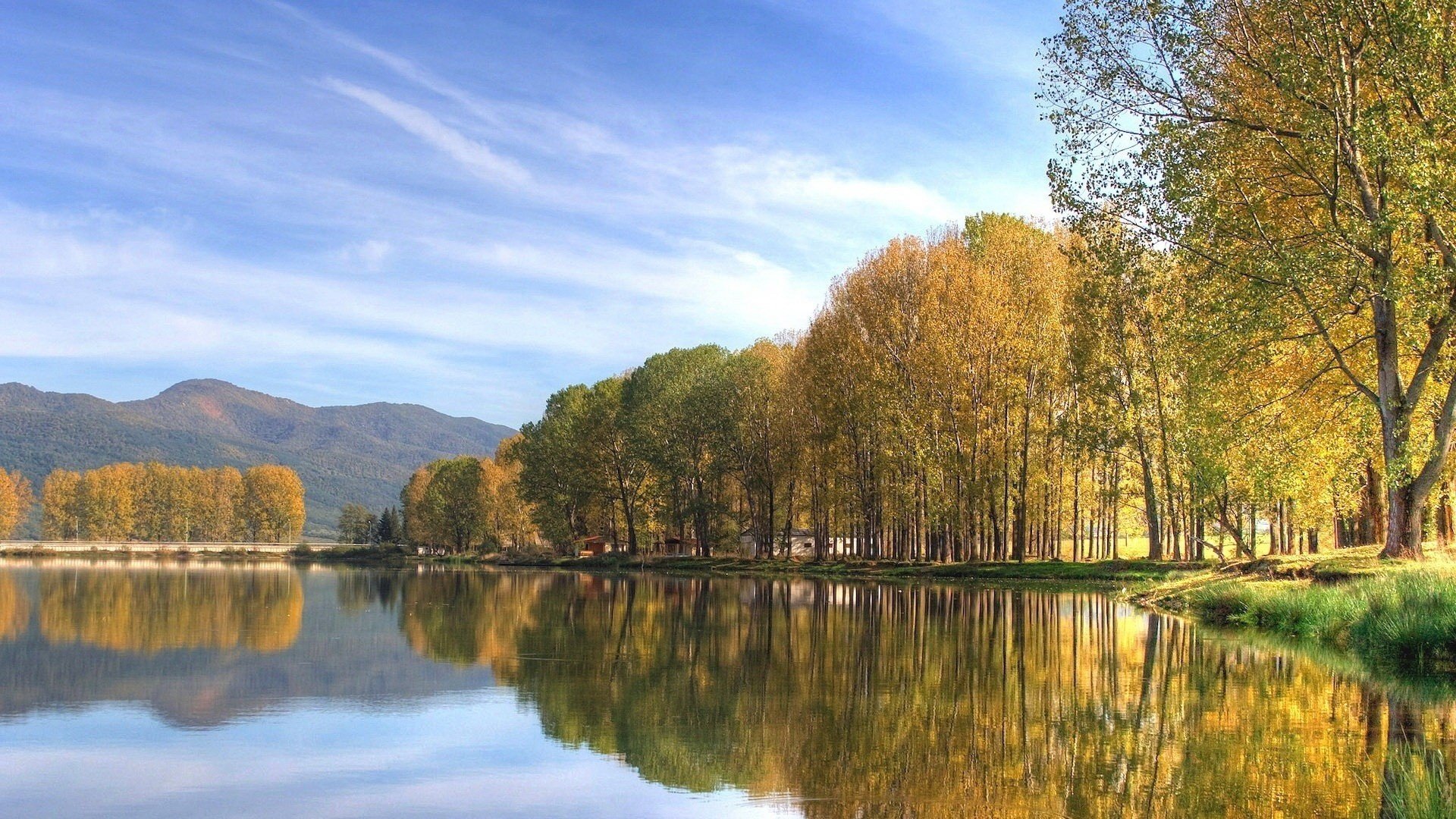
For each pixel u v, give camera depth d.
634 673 20.19
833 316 69.69
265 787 11.84
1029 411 59.47
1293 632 25.61
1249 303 28.52
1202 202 28.50
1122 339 48.44
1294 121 28.36
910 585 52.84
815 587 52.34
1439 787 10.66
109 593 46.66
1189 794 11.20
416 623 31.38
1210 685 18.02
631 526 100.38
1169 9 29.05
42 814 10.82
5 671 20.28
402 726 15.09
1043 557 62.25
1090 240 31.75
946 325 59.59
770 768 12.56
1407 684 18.02
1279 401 33.38
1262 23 28.83
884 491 69.62
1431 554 30.34
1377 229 26.31
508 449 145.38
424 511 159.00
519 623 31.11
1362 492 43.41
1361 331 32.59
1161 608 34.44
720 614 34.44
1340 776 11.86
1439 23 25.59
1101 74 29.92
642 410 91.56
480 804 11.20
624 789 11.77
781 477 85.25
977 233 66.44
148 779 12.19
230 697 17.56
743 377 85.69
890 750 13.45
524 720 15.52
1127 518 74.69
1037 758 12.84
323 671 20.58
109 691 18.12
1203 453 34.12
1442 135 26.67
